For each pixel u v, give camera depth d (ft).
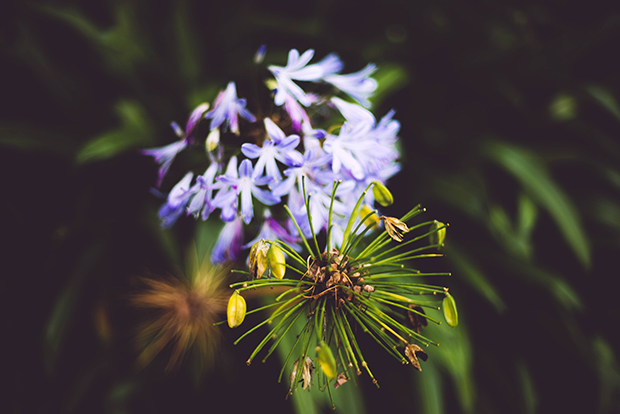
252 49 3.68
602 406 3.52
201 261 2.54
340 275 1.48
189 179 1.81
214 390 3.26
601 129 4.25
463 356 2.79
